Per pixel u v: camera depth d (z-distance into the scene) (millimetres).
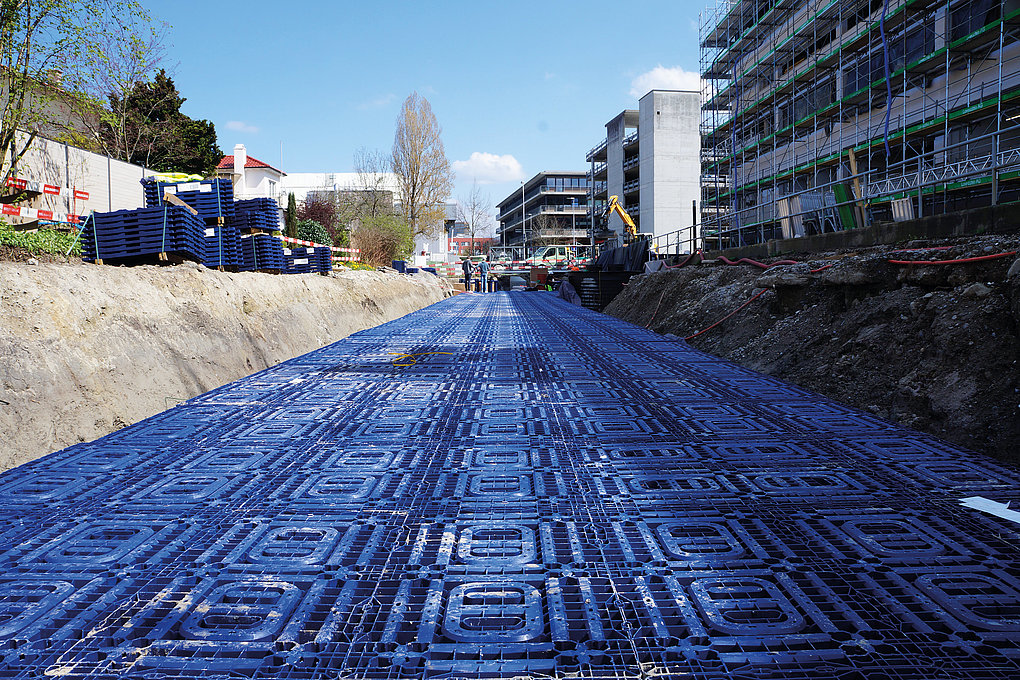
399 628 2025
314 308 9852
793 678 1753
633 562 2465
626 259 19828
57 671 1818
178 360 5629
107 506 3090
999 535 2637
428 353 8484
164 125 27828
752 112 29688
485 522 2875
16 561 2518
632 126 57062
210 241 8773
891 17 19156
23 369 3904
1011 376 3842
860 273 5973
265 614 2115
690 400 5340
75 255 7328
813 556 2482
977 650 1862
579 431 4414
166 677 1791
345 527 2832
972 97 16922
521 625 2041
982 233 6457
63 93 8695
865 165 21828
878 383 4953
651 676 1771
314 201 30547
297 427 4570
